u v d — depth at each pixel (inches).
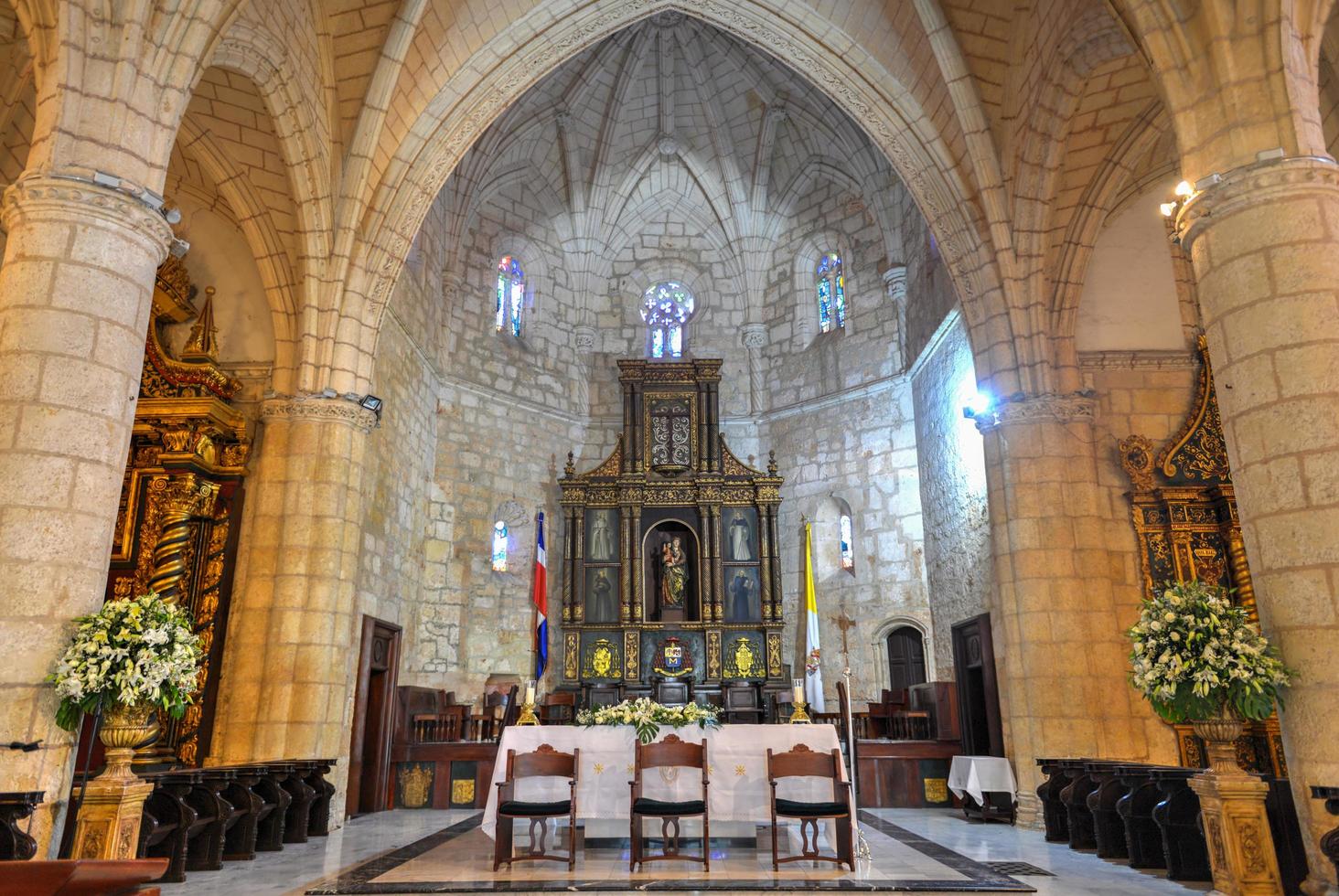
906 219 730.2
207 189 514.9
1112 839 337.1
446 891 272.5
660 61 798.5
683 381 807.1
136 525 469.7
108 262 280.2
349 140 479.8
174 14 303.9
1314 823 244.5
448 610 689.6
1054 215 496.7
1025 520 463.2
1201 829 289.9
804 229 840.9
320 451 470.6
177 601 445.7
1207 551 478.6
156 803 299.7
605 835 357.1
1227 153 284.5
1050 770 394.6
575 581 751.1
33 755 248.1
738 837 359.3
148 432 465.4
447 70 497.4
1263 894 251.6
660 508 776.9
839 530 761.0
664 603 757.3
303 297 480.4
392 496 599.5
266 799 370.3
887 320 756.0
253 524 469.1
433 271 703.7
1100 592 454.9
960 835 409.4
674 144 834.2
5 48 403.9
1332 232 268.4
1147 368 510.9
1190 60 297.1
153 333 480.7
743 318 856.9
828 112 764.6
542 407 798.5
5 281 272.7
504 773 331.3
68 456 264.7
